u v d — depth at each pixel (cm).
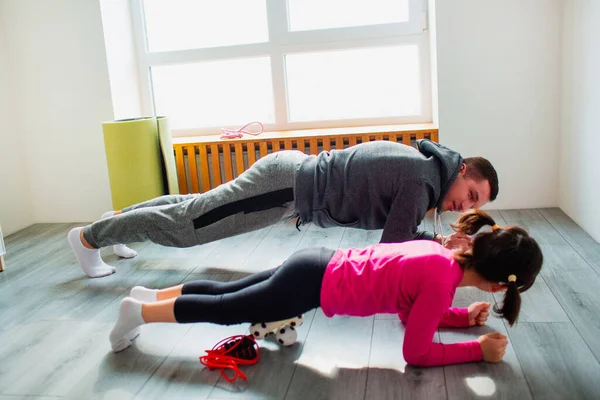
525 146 339
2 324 229
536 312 212
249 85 385
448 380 174
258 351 193
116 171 327
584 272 244
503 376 174
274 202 230
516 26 326
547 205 344
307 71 379
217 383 181
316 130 371
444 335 200
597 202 276
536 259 171
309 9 371
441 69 335
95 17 350
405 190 205
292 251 292
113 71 361
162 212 247
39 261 302
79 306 242
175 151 360
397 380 176
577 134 303
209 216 239
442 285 171
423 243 185
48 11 354
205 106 393
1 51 358
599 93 268
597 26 268
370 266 179
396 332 205
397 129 350
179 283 262
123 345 203
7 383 187
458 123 340
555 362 180
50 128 369
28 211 377
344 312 182
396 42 363
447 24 330
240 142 353
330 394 171
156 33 387
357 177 213
